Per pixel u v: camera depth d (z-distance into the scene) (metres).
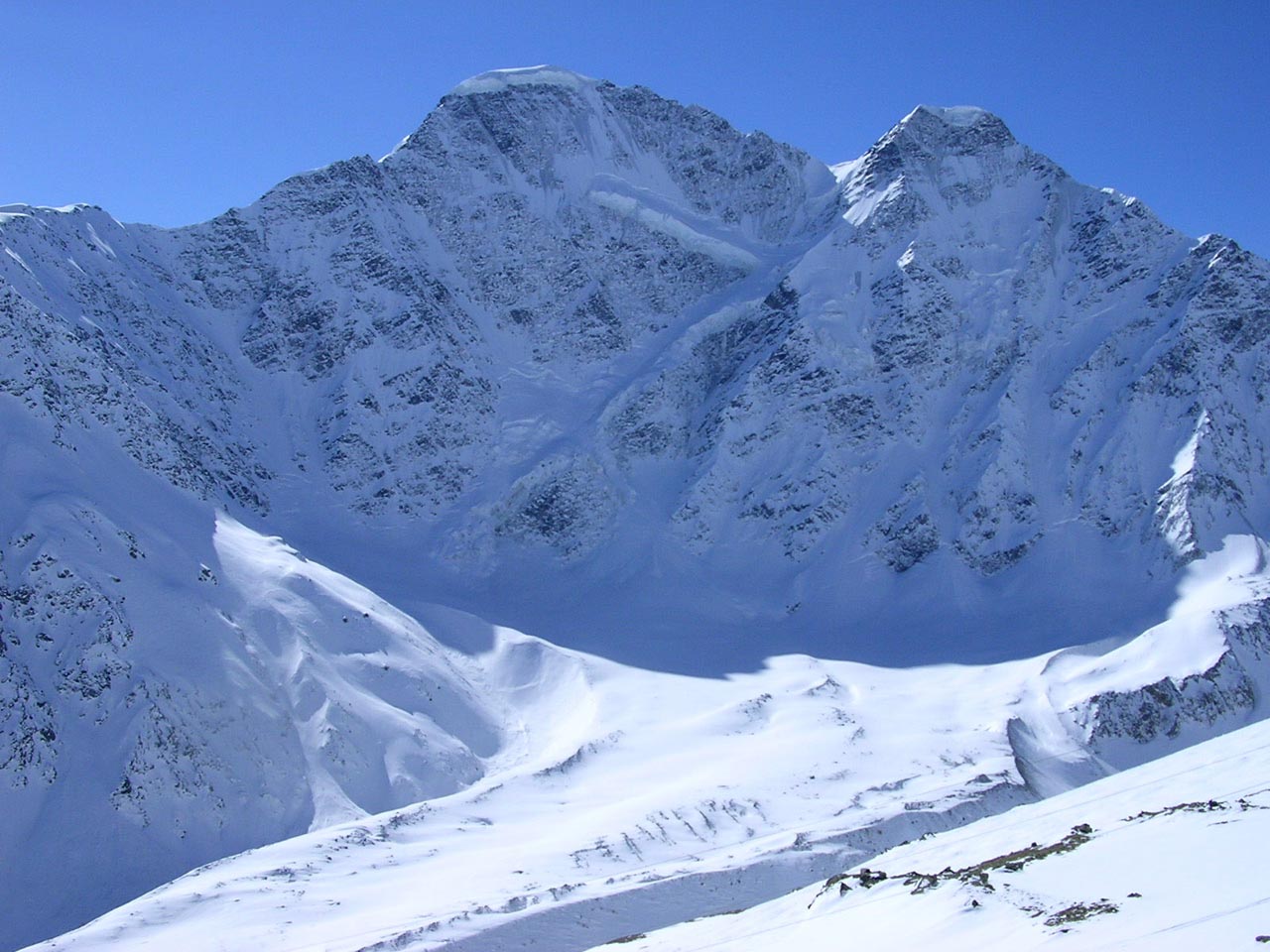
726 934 43.59
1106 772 97.50
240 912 68.44
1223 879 31.06
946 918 34.44
